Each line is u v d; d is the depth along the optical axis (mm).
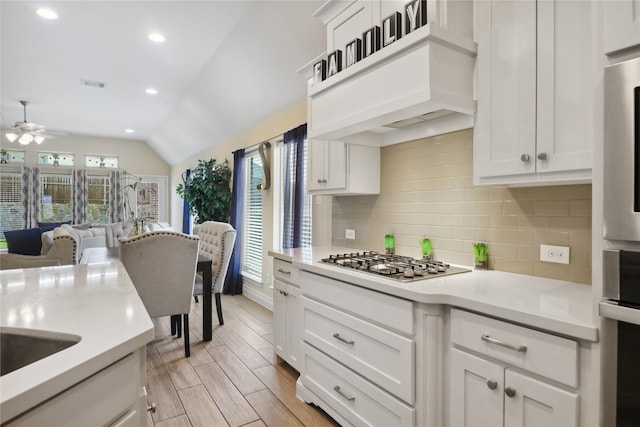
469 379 1430
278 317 2834
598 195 1048
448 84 1640
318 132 2314
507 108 1582
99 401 822
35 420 671
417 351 1565
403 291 1593
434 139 2334
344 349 1979
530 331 1233
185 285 3021
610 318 1010
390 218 2674
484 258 1994
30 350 966
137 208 9172
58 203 8211
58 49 3848
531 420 1230
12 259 2412
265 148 4543
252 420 2133
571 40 1380
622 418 1011
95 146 8758
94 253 4312
